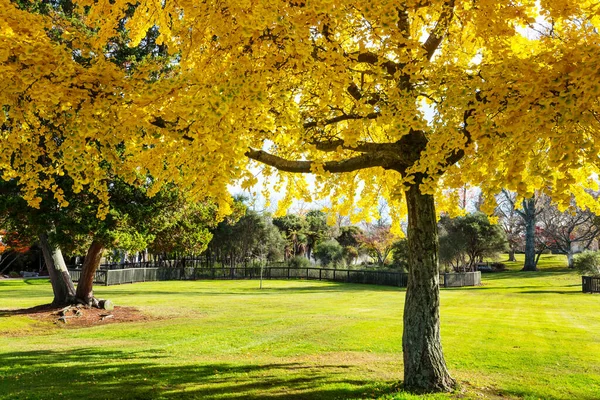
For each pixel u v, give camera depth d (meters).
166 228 14.50
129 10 11.23
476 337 9.55
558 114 3.60
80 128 4.16
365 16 4.25
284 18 4.51
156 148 5.13
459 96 3.94
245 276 31.78
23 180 4.86
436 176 4.18
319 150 5.93
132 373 6.66
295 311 14.41
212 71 5.07
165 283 28.00
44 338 10.09
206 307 15.41
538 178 4.72
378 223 44.34
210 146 4.11
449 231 29.45
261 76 4.56
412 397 5.12
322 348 8.68
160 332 10.60
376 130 7.70
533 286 24.72
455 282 25.84
